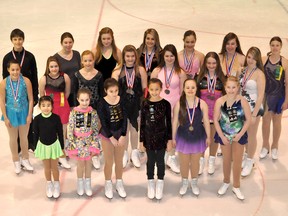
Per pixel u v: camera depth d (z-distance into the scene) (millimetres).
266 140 6695
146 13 15547
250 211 5551
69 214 5500
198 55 6465
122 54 5945
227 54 6332
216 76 5805
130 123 6332
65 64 6527
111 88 5234
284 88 6250
